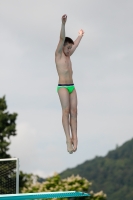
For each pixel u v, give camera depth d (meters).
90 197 53.03
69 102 24.56
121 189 107.94
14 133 59.50
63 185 51.97
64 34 24.27
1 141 58.97
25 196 25.66
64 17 24.00
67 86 24.53
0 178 46.53
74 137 24.48
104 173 113.19
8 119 59.75
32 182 56.38
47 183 52.09
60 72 24.61
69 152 24.31
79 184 52.25
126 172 110.88
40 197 25.81
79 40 25.23
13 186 46.62
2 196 25.39
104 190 109.19
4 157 58.19
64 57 24.77
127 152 116.19
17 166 36.75
